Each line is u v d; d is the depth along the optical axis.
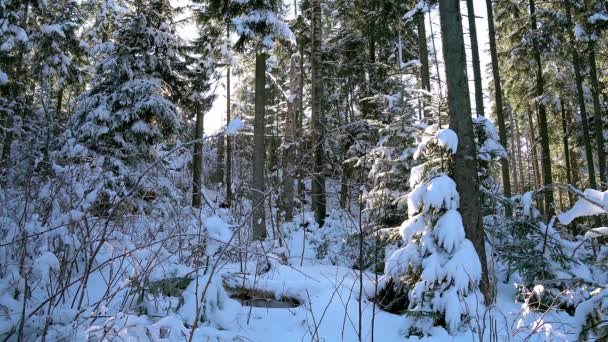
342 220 9.55
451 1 5.29
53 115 5.23
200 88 17.80
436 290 4.48
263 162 11.02
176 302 3.58
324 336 4.13
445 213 4.68
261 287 5.10
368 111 16.11
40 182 4.48
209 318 3.58
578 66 14.09
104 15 17.83
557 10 15.59
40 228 3.57
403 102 8.36
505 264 6.34
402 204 5.84
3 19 13.54
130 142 11.86
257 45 11.40
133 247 3.84
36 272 3.01
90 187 4.35
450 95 5.17
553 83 16.67
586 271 5.58
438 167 5.25
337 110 20.55
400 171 7.11
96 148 11.16
